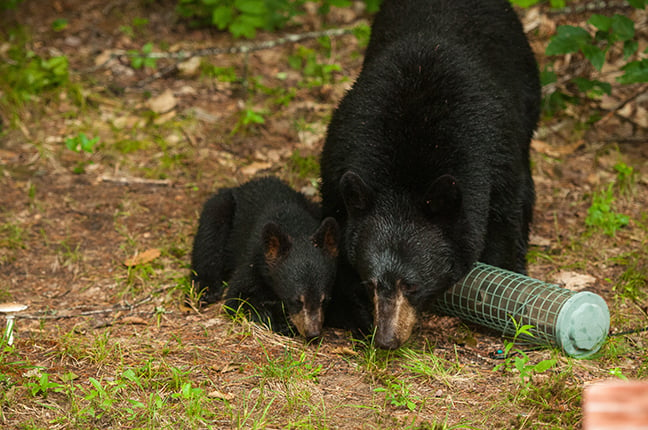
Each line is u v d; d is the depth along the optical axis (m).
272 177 11.86
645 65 12.82
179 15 18.56
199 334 9.08
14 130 14.61
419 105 8.87
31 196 12.59
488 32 10.60
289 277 9.41
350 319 9.80
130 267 10.61
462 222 8.53
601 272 10.79
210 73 16.55
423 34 9.81
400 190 8.61
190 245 11.58
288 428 7.09
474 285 9.16
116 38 17.77
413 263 8.19
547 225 12.16
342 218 9.79
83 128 14.72
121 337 8.95
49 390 7.67
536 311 8.63
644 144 14.29
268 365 8.24
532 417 7.34
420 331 9.42
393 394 7.68
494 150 9.12
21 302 10.02
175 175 13.58
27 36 17.41
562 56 15.71
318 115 15.26
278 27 17.81
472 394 7.84
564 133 14.73
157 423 7.16
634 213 12.38
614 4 15.73
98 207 12.54
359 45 17.42
